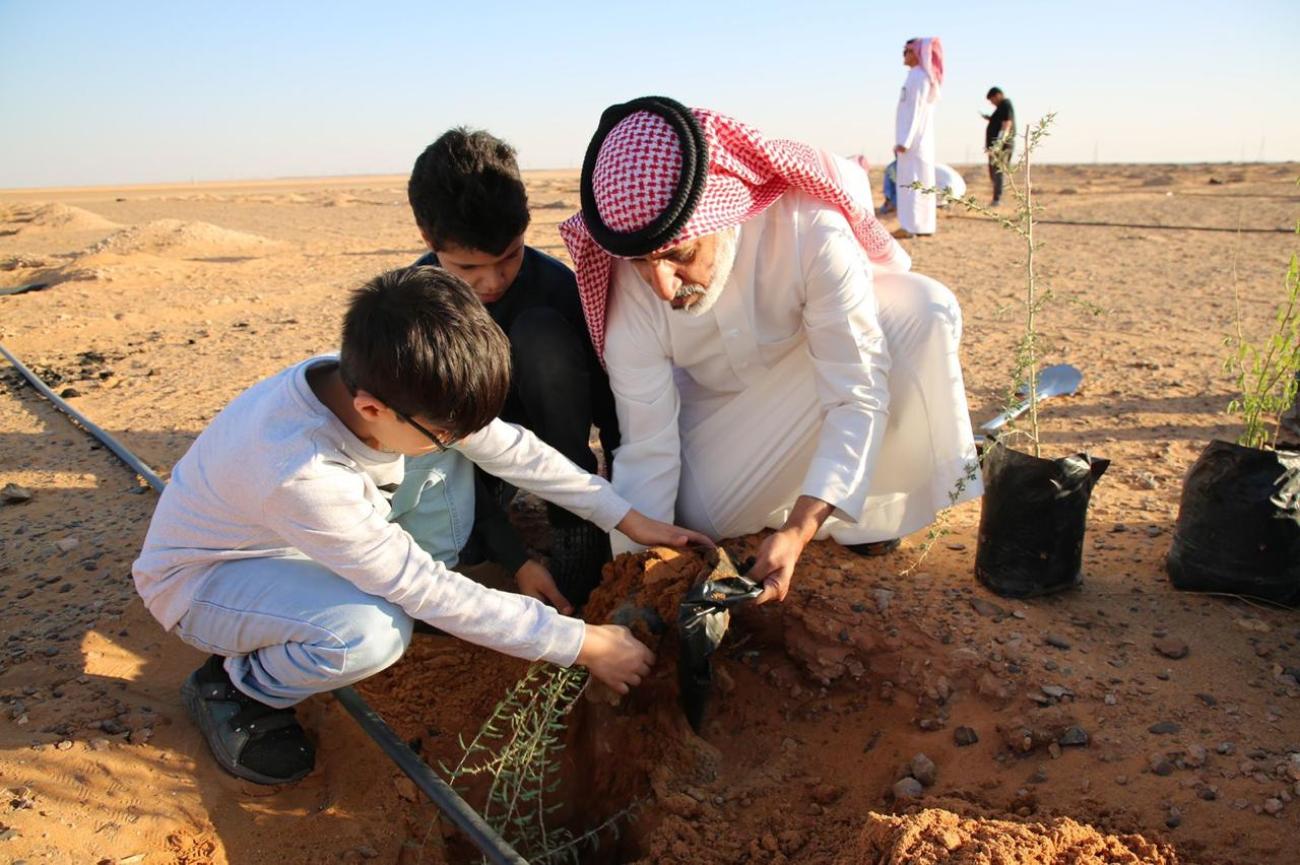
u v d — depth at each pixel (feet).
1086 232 46.52
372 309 6.79
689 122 7.82
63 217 67.41
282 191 169.07
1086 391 18.17
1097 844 6.81
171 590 8.11
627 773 8.79
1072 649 9.22
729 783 8.64
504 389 7.11
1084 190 79.87
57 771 7.86
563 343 10.32
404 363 6.64
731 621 10.12
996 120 51.55
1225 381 18.45
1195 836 6.93
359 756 8.70
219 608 7.90
